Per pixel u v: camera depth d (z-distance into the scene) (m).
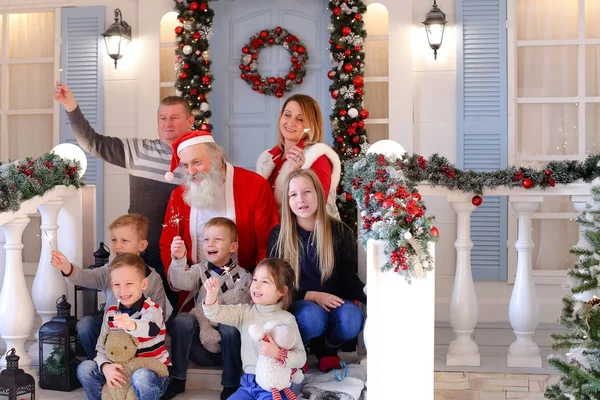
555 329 5.09
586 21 5.71
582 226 3.07
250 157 6.08
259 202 3.81
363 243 3.10
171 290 3.92
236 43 6.07
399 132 5.77
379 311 2.89
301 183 3.44
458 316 3.87
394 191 3.00
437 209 5.70
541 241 5.71
